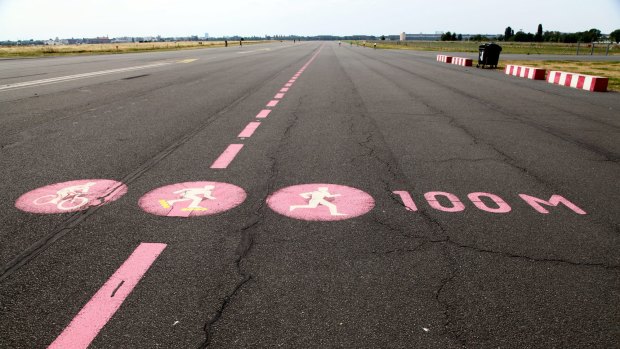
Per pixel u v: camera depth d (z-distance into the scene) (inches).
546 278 99.0
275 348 75.5
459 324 82.5
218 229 122.3
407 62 1109.7
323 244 113.9
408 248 112.1
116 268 101.3
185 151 207.8
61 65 926.4
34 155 197.3
